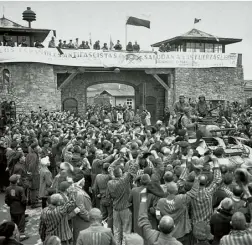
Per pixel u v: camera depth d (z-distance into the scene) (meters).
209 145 12.13
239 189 5.96
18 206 8.40
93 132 14.06
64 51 27.27
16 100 26.58
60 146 12.05
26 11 29.66
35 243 8.26
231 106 29.62
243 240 4.53
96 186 8.30
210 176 7.05
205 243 5.90
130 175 7.56
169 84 31.14
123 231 7.59
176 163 8.24
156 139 11.91
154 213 6.32
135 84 33.00
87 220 6.67
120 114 28.17
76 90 31.50
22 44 27.23
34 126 19.09
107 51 28.27
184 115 14.51
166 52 29.66
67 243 6.15
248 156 11.36
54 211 5.96
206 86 31.19
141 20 28.34
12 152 11.53
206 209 6.05
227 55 30.98
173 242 4.45
